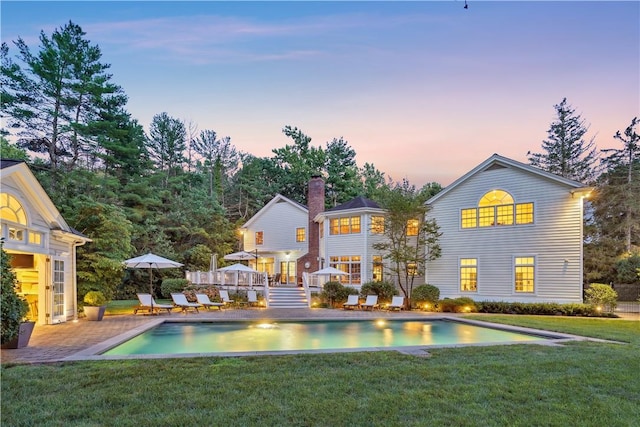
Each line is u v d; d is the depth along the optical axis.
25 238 11.16
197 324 14.13
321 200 28.20
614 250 34.75
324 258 26.14
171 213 30.64
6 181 10.17
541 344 9.04
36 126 25.45
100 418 4.29
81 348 8.41
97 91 25.91
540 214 19.16
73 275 14.26
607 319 15.72
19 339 8.38
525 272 19.41
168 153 42.72
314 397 5.07
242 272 23.98
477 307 19.25
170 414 4.42
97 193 26.05
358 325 14.70
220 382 5.64
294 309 19.67
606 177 38.50
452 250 21.67
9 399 4.86
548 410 4.73
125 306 20.42
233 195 44.78
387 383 5.73
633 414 4.64
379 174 51.84
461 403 4.93
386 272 24.11
